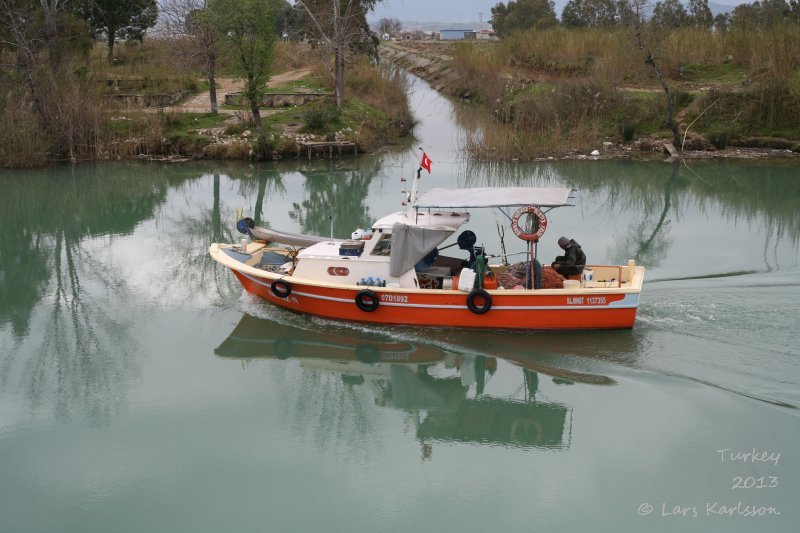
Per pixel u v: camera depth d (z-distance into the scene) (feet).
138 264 59.26
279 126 115.75
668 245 59.93
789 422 32.50
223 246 50.08
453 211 45.62
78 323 47.06
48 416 35.65
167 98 132.05
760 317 41.68
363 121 121.29
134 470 31.12
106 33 165.17
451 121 143.64
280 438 33.78
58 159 107.14
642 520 27.37
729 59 127.34
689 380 35.83
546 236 63.57
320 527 27.37
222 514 28.22
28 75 106.11
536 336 41.19
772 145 106.42
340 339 43.27
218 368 40.70
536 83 136.67
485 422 35.17
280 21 199.11
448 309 41.70
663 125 113.09
